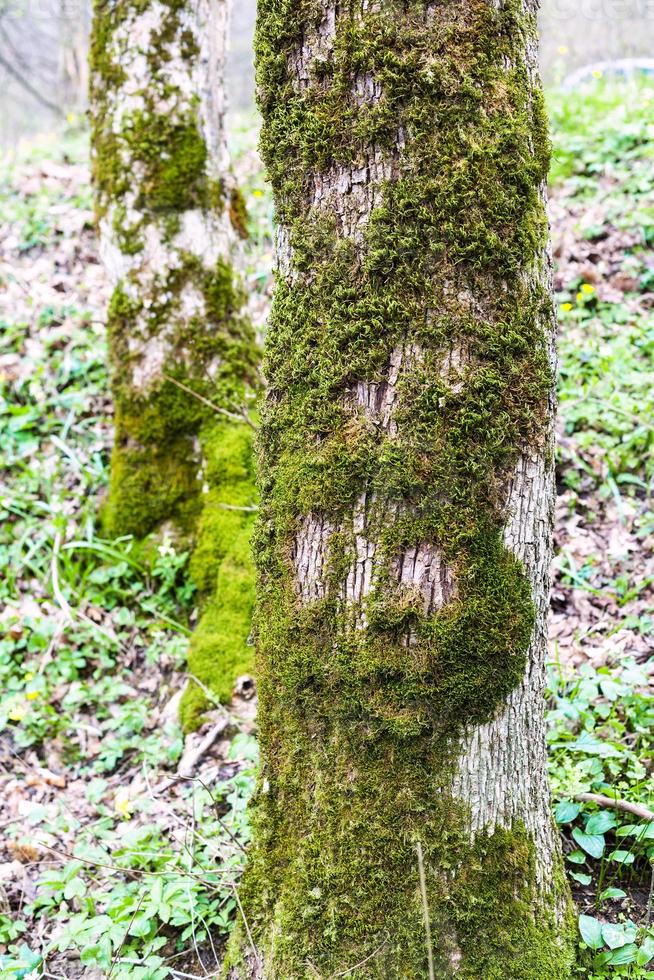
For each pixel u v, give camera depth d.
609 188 6.06
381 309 1.81
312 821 1.99
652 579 3.54
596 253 5.51
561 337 4.98
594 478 4.16
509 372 1.83
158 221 4.16
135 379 4.21
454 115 1.74
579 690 2.89
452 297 1.79
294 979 1.95
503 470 1.86
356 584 1.89
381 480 1.84
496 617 1.85
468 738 1.89
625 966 2.11
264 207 6.70
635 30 12.95
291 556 1.99
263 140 1.95
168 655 3.81
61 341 5.45
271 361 2.01
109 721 3.54
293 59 1.85
